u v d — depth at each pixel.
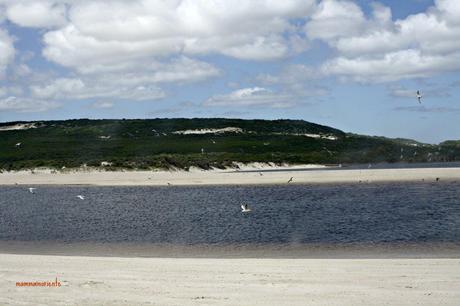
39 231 33.53
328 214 39.38
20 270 17.67
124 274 16.78
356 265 18.38
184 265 18.66
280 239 28.56
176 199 55.28
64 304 12.80
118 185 77.12
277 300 13.10
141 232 32.47
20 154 131.75
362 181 72.69
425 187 62.12
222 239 29.05
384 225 32.91
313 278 15.80
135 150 146.00
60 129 179.12
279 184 72.94
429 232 29.72
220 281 15.46
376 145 166.38
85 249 26.28
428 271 16.94
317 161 140.12
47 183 82.50
